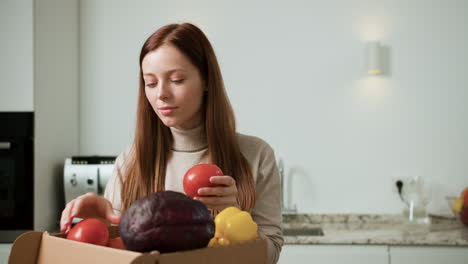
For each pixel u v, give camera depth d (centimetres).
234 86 312
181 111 107
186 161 127
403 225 292
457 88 302
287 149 309
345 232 271
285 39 311
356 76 307
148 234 66
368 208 305
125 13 320
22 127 262
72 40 311
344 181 306
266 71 311
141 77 121
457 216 286
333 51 308
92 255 67
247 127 311
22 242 77
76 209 90
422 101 304
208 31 315
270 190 128
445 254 246
